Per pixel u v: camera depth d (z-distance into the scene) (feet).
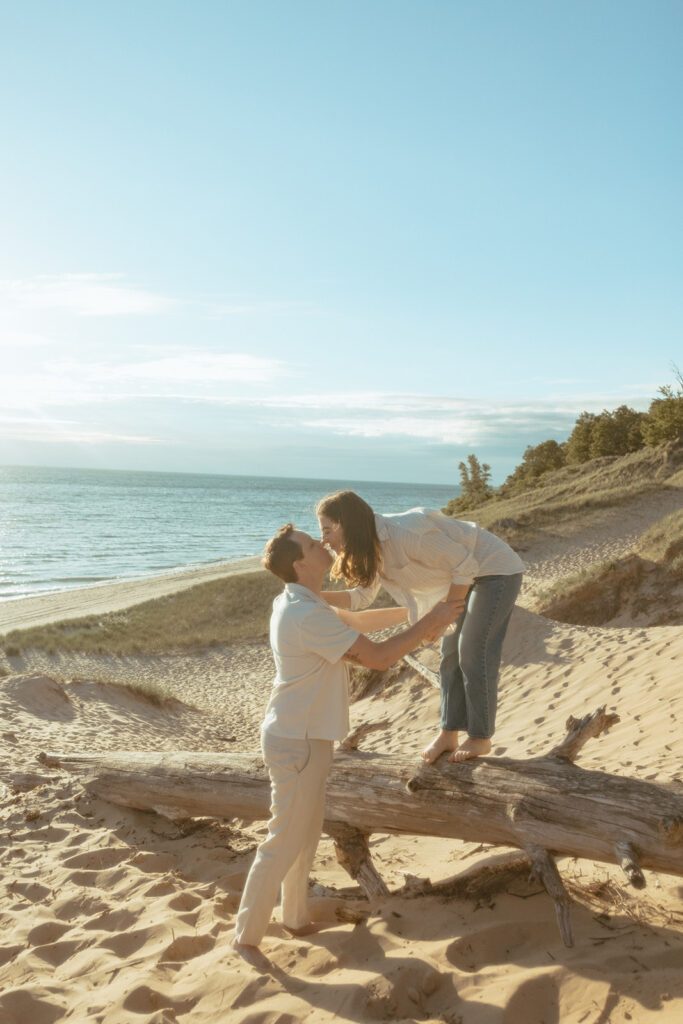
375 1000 9.41
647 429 206.18
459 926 11.31
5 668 68.59
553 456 286.25
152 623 98.22
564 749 11.81
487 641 12.12
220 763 17.17
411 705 40.70
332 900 13.14
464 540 11.99
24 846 17.56
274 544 11.84
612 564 56.59
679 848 9.88
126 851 16.52
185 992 10.21
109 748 36.63
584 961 9.63
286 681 11.51
